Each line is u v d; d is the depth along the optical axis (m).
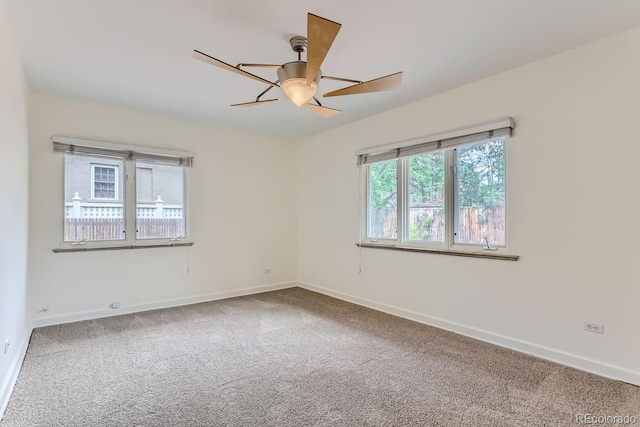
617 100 2.32
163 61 2.70
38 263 3.37
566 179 2.55
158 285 4.13
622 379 2.29
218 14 2.06
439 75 2.97
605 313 2.37
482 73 2.94
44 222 3.40
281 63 2.72
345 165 4.57
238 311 4.02
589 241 2.44
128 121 3.91
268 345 2.95
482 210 3.15
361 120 4.31
